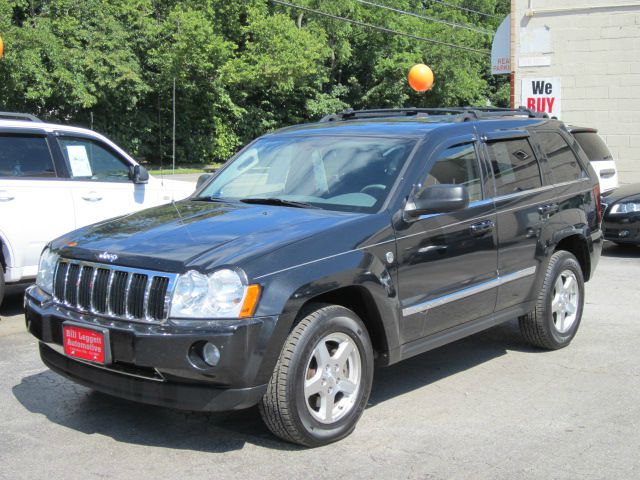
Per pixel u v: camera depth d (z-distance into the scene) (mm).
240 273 4059
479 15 53031
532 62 16828
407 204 4941
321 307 4414
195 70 35875
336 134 5730
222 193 5750
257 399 4125
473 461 4297
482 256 5492
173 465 4227
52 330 4508
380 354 4883
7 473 4113
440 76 45688
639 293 8867
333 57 43531
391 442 4562
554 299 6445
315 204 5113
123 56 32750
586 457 4355
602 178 11859
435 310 5109
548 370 6012
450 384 5676
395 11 40938
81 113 34156
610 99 16281
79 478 4062
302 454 4371
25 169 7812
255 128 41625
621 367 6086
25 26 30172
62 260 4633
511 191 5902
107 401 5258
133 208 8688
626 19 15922
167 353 3988
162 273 4137
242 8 38281
